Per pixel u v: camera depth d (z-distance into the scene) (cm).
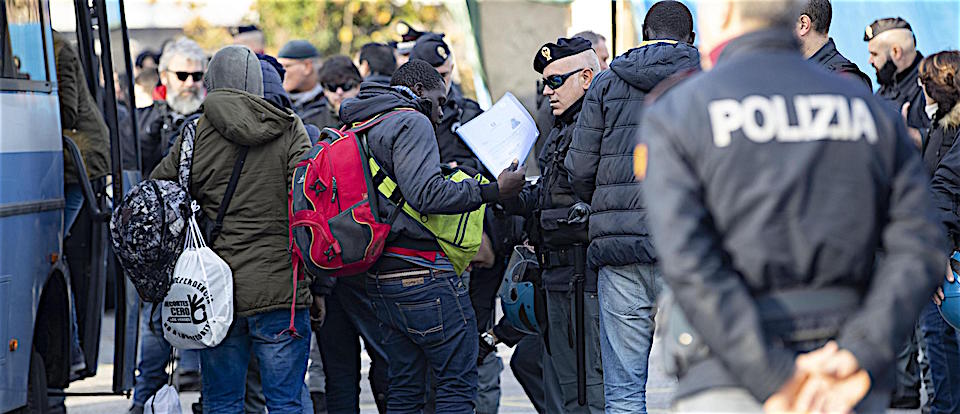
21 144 1612
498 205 1809
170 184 1527
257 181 1529
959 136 1619
